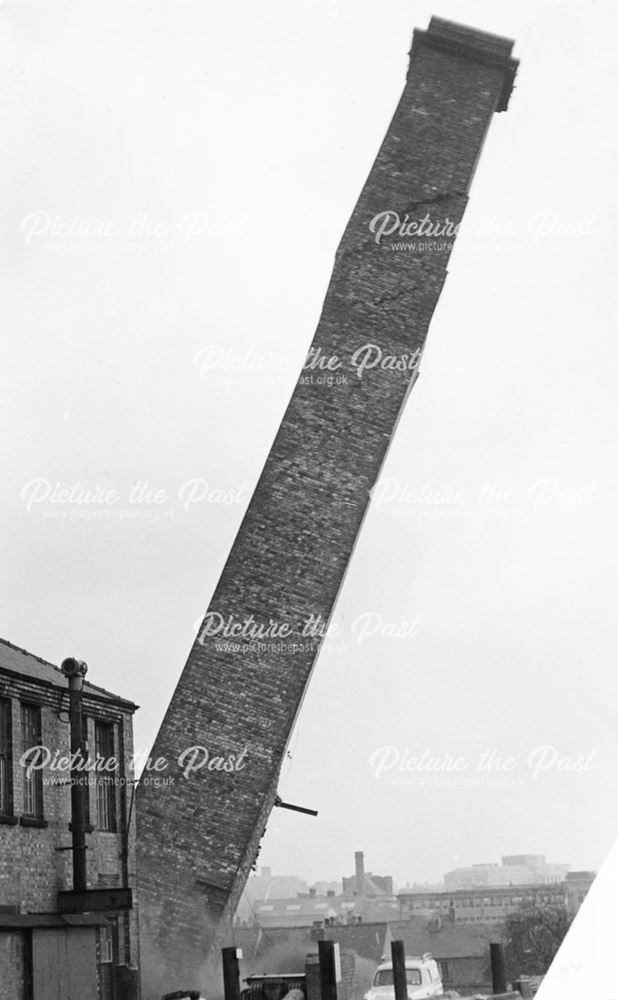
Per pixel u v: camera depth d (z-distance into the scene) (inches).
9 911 665.0
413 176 1172.5
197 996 765.3
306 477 1062.4
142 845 943.7
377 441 1081.4
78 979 695.1
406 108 1198.3
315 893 3250.5
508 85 1225.4
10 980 627.8
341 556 1042.7
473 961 2516.0
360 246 1145.4
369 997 910.4
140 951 878.4
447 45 1214.3
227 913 936.9
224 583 1024.9
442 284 1143.0
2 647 802.8
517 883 3134.8
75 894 724.0
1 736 700.7
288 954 1771.7
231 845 952.9
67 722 770.2
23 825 698.8
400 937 2618.1
